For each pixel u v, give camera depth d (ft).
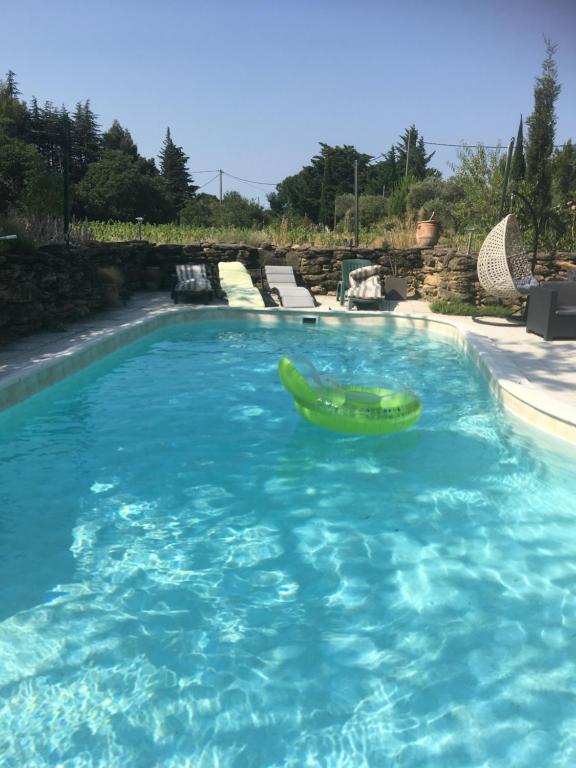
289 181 226.99
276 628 9.73
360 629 9.74
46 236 33.06
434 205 84.58
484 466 15.97
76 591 10.57
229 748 7.47
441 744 7.56
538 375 22.12
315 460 16.37
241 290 42.63
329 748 7.50
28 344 25.04
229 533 12.65
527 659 9.09
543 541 12.41
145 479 15.11
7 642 9.24
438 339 34.35
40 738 7.57
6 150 61.26
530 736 7.70
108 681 8.50
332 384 18.40
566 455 16.58
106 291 37.04
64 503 13.79
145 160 187.01
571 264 36.73
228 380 24.35
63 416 19.70
